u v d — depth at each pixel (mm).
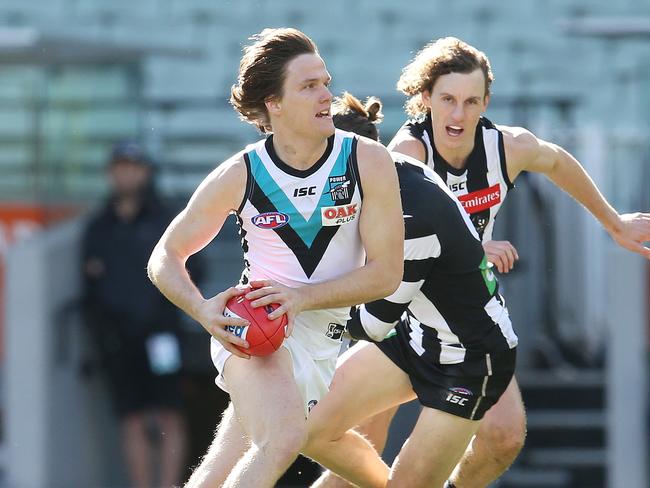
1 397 33438
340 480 16594
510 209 32719
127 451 30219
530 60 43188
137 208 30516
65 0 44938
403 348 15672
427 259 14711
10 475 31562
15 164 32781
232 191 13203
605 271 33406
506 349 15406
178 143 34656
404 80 15734
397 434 28219
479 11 44594
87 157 32469
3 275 32750
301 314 13867
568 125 34312
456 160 15539
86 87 32812
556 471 33469
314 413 15438
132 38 44406
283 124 12922
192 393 32406
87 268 30547
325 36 44375
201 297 13195
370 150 13188
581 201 16891
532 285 33406
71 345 30906
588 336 34469
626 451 30844
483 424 16234
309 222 13172
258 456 12508
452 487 16750
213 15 44594
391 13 44781
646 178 32188
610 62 42656
